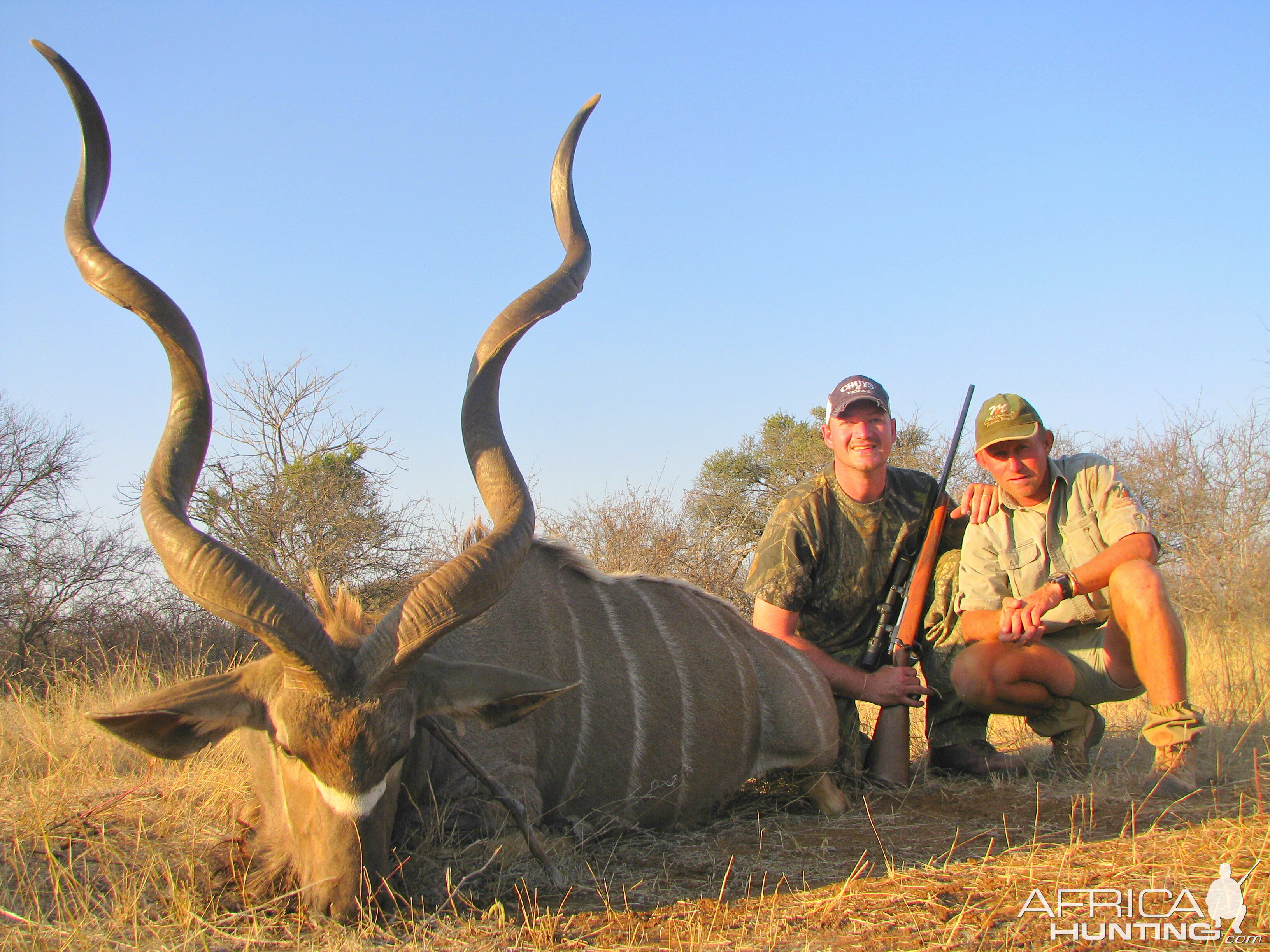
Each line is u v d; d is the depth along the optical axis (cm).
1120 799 432
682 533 1026
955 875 345
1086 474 497
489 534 337
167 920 302
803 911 315
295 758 307
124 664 754
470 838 359
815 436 1723
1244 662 660
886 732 509
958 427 571
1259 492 1052
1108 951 279
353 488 1101
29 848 349
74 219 344
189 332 336
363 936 290
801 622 559
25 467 1123
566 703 421
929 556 537
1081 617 495
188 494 325
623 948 288
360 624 361
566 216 410
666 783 445
